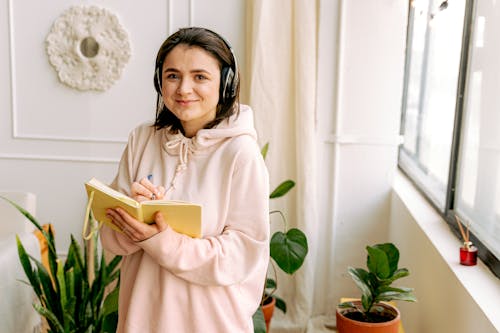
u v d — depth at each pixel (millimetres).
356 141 3264
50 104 3484
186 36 1354
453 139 2463
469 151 2311
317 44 3209
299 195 3223
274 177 3287
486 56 2111
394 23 3160
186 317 1396
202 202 1379
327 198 3332
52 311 2445
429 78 3043
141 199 1354
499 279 1907
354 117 3248
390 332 2316
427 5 3113
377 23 3164
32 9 3396
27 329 2582
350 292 3391
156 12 3363
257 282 1443
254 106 3221
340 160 3299
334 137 3260
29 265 2359
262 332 2564
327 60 3211
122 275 1482
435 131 2867
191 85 1347
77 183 3533
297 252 2762
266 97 3209
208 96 1359
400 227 2986
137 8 3365
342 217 3340
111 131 3490
